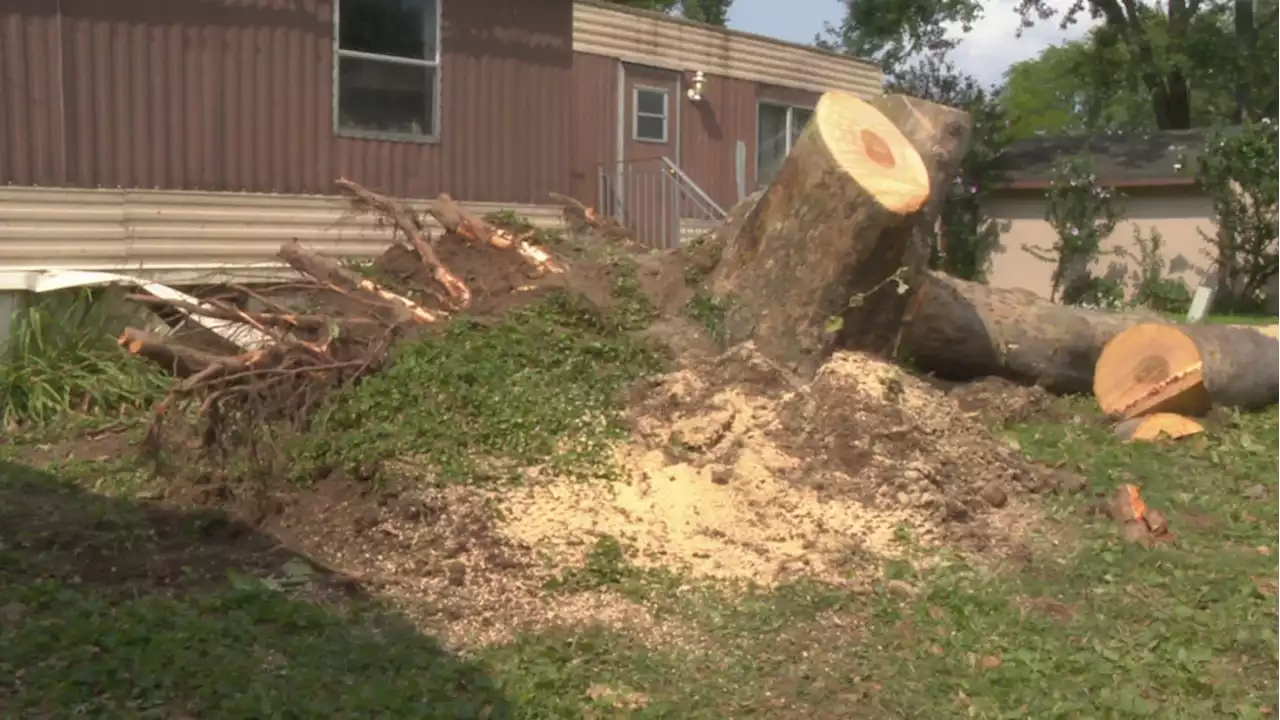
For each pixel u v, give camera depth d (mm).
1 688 3900
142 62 9555
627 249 9336
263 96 10320
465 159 11898
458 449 6176
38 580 4887
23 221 8789
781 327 7457
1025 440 7980
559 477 6051
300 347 6629
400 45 11297
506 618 4895
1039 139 25281
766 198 7645
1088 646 4840
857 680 4457
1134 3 28203
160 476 6441
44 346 8086
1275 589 5602
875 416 6762
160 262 9633
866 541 5891
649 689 4316
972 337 8945
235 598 4758
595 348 7230
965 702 4305
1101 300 20234
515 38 12250
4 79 8766
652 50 15602
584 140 14891
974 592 5336
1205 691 4480
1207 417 8852
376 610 4887
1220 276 20562
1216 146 19922
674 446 6441
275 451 6109
